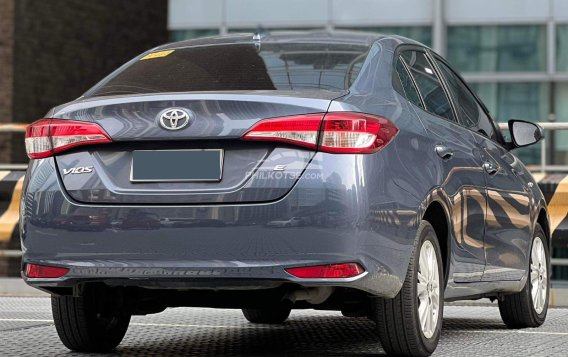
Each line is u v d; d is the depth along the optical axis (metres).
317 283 15.14
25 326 21.88
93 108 16.12
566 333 21.19
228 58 17.56
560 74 50.44
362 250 15.19
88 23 54.47
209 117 15.55
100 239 15.76
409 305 16.47
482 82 51.06
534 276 22.42
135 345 19.09
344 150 15.27
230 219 15.26
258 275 15.23
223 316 24.33
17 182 32.22
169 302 17.14
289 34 18.56
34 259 16.20
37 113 50.66
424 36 51.16
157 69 17.66
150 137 15.71
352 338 20.14
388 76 17.28
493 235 19.80
